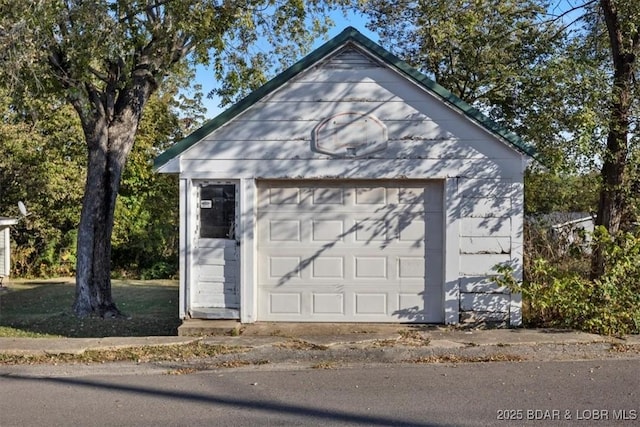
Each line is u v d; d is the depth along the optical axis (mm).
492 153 8695
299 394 6047
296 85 8805
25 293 15461
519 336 8086
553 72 10070
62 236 21719
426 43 17000
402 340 7977
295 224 8977
